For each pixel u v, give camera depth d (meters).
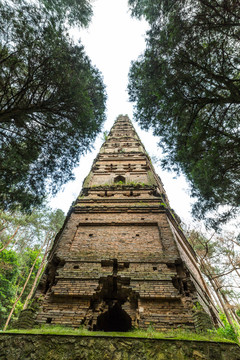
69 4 9.13
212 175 8.69
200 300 7.55
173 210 14.91
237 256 22.77
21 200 9.77
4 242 29.84
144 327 6.16
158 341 5.07
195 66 8.18
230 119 8.62
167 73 8.73
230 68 7.88
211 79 8.08
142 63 9.71
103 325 8.09
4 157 9.33
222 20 7.50
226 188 9.19
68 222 10.84
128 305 7.14
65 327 6.09
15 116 8.73
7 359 4.63
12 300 24.41
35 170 10.25
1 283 24.44
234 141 8.15
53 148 10.55
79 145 10.95
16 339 5.04
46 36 8.23
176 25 7.99
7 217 29.27
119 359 4.66
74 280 7.59
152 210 11.59
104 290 7.66
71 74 9.05
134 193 13.52
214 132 8.49
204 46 7.96
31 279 31.45
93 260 8.36
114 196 13.36
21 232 34.78
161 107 9.74
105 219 11.02
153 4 8.85
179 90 8.69
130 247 9.12
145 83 9.98
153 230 10.21
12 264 25.91
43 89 8.98
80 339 5.10
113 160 18.75
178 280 7.86
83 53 9.36
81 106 9.66
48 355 4.74
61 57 8.62
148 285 7.38
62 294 7.07
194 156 9.12
